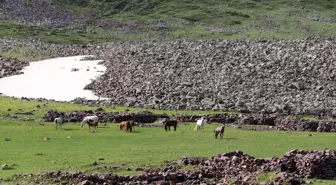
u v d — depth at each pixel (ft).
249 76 358.43
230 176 138.82
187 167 148.97
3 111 279.69
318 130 247.70
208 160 151.43
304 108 291.79
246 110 296.30
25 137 206.80
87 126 248.32
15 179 130.93
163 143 199.21
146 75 388.57
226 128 252.62
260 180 131.95
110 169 145.07
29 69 472.85
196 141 206.08
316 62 366.84
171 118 276.21
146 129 241.35
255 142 205.26
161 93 338.34
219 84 348.38
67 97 358.43
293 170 140.36
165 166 150.30
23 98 341.82
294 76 351.87
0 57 518.78
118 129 239.50
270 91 328.90
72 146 186.60
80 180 129.29
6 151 172.65
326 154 143.13
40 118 266.36
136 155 167.84
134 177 131.75
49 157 162.30
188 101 320.29
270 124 267.59
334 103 301.63
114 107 307.17
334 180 135.54
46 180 130.00
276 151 182.50
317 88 328.49
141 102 323.78
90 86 388.98
